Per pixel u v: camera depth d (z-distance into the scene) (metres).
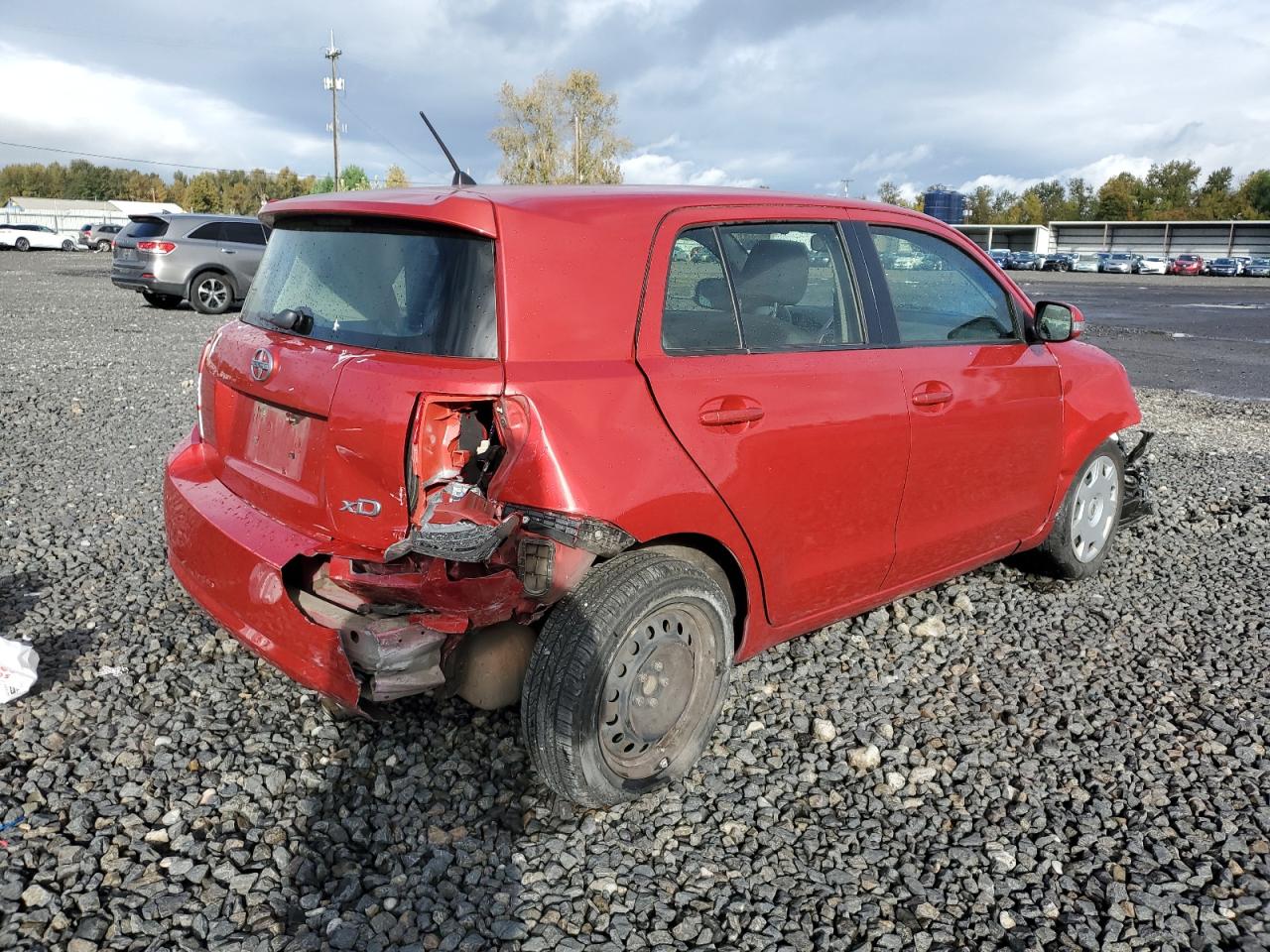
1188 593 4.80
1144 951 2.38
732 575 3.07
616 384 2.66
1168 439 8.88
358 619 2.60
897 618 4.30
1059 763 3.22
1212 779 3.13
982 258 4.08
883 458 3.36
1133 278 59.97
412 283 2.69
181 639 3.80
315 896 2.45
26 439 7.12
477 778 2.97
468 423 2.57
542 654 2.60
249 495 3.06
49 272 29.12
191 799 2.80
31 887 2.40
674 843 2.71
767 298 3.15
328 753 3.08
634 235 2.82
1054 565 4.72
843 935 2.39
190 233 16.81
